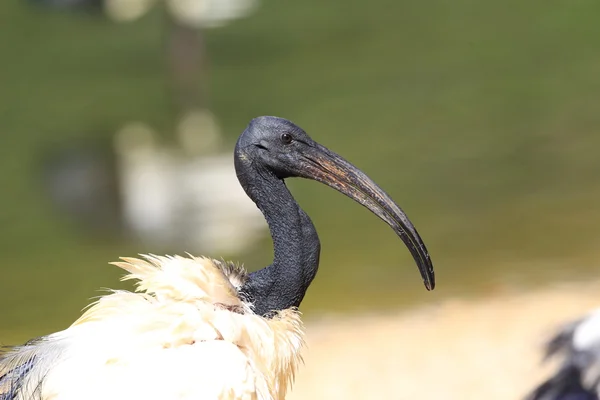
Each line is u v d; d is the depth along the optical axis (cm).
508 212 1708
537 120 2294
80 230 1814
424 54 2992
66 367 543
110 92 2922
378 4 3647
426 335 1252
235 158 644
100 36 3469
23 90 2969
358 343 1251
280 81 2817
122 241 1753
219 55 3105
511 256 1523
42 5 3222
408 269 1496
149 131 2520
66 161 2273
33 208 1977
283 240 634
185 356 554
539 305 1327
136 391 538
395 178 1938
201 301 581
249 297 625
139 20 3397
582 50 2905
